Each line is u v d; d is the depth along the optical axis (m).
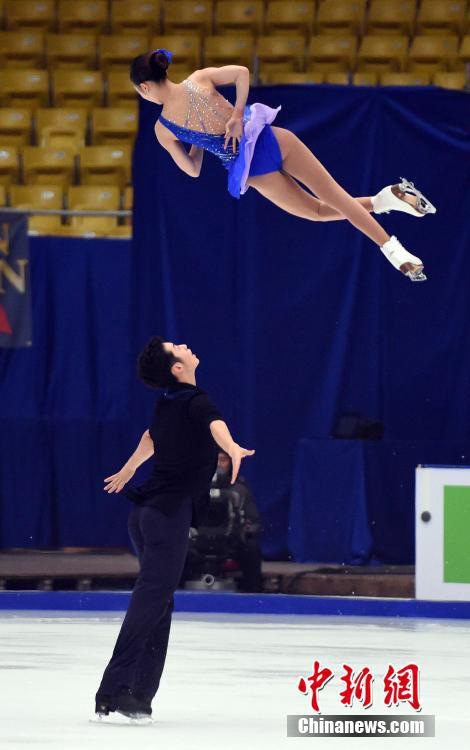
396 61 42.81
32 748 11.16
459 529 24.20
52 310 33.69
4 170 39.16
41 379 33.53
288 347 28.92
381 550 27.95
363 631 21.66
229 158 14.62
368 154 28.36
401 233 28.92
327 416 28.92
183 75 41.25
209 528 25.52
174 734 12.02
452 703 14.05
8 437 33.22
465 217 28.80
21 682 15.29
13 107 42.19
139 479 28.34
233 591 25.86
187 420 12.63
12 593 25.06
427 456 28.17
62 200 37.62
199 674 16.19
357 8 44.16
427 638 20.62
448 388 29.22
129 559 30.97
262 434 28.83
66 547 33.28
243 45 43.25
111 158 39.06
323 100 28.30
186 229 28.58
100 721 12.62
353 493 27.80
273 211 28.77
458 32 43.94
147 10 44.81
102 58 43.50
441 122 28.47
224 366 28.77
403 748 11.49
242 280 28.70
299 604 24.75
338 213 14.69
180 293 28.64
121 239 33.84
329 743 11.70
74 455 33.38
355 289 28.86
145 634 12.46
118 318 33.75
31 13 44.84
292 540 28.08
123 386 33.69
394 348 29.16
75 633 20.77
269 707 13.69
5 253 32.34
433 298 29.11
